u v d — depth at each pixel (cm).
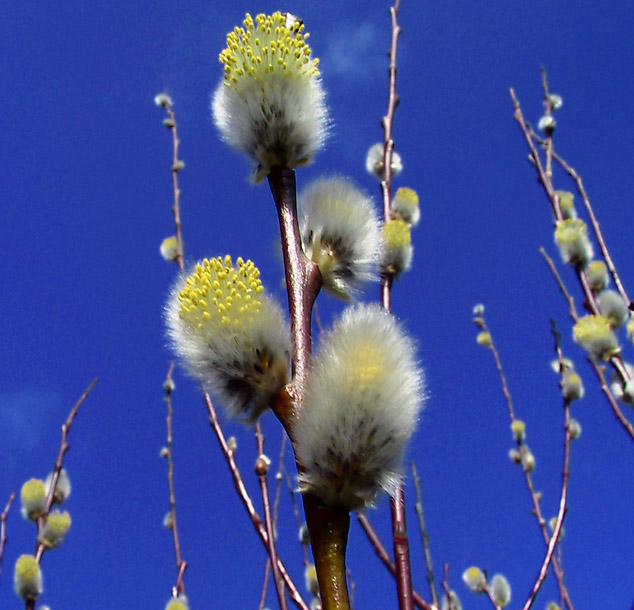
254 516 68
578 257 81
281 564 67
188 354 56
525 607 70
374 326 55
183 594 75
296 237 58
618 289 78
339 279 59
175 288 57
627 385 74
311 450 54
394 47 72
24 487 77
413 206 69
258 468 70
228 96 59
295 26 60
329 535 54
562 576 76
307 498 54
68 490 79
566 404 79
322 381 54
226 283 57
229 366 56
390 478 54
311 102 59
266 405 56
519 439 94
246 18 60
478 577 87
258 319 56
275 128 59
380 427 54
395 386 54
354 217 59
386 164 69
